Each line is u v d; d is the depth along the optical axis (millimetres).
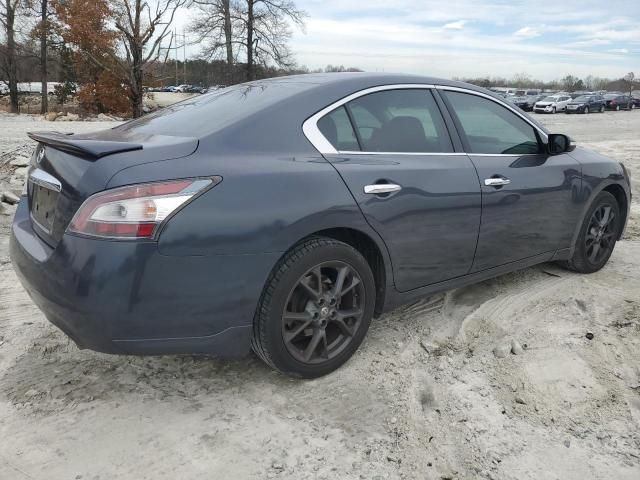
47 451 2486
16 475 2342
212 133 2773
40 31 34125
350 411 2805
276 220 2646
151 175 2436
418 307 3979
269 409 2811
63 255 2445
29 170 3201
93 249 2371
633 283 4512
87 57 33281
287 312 2838
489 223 3627
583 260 4551
